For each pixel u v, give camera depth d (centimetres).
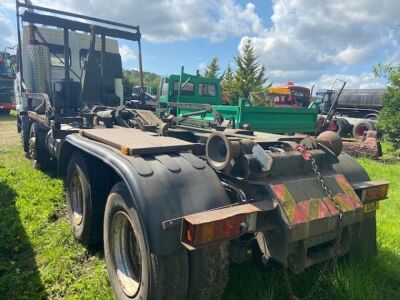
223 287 224
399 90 1176
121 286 253
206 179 229
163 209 206
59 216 427
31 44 610
